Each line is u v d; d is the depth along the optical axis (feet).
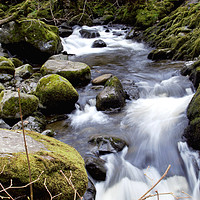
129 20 49.06
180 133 13.78
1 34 29.73
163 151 13.16
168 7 42.63
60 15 47.80
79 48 38.58
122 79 23.40
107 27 50.37
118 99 17.84
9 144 6.94
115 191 11.14
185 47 27.02
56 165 6.86
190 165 11.90
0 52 29.63
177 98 19.13
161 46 31.63
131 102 19.19
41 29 30.01
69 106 18.06
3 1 55.31
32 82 21.61
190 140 12.66
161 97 19.83
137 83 22.13
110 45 39.04
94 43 38.47
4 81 21.81
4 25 29.60
